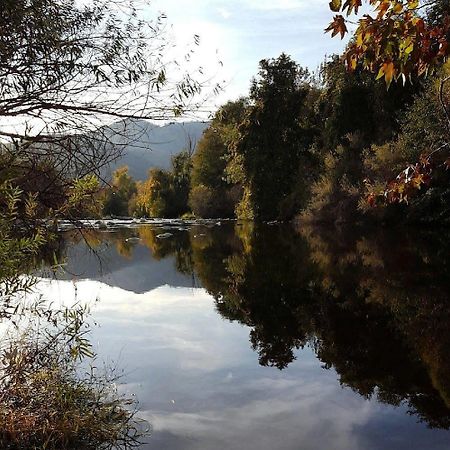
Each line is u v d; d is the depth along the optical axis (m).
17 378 4.23
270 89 34.34
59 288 10.77
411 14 2.90
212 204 47.94
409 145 22.61
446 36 2.88
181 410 5.06
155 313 9.70
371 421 4.91
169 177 55.25
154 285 13.05
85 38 3.64
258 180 34.72
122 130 3.65
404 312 9.23
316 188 29.22
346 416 5.02
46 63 3.52
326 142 30.69
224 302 10.82
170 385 5.75
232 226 34.50
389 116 27.64
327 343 7.63
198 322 9.03
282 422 4.84
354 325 8.59
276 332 8.35
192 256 19.28
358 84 29.06
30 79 3.50
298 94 34.34
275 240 23.39
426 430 4.71
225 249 21.08
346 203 26.84
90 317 9.21
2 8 3.32
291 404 5.30
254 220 36.47
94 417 4.43
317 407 5.24
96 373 5.84
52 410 4.26
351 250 17.83
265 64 34.47
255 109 34.66
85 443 4.23
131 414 4.89
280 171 34.38
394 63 2.99
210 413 5.03
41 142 3.47
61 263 3.61
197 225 37.47
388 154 23.23
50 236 3.45
